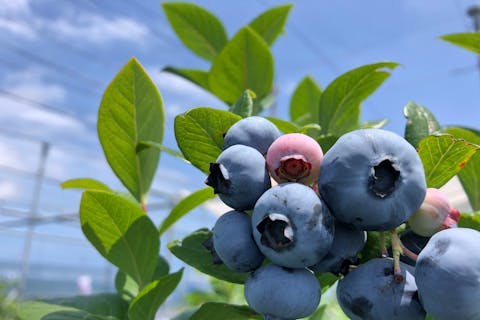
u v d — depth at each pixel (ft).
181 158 0.54
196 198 0.60
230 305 0.49
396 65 0.55
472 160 0.61
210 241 0.41
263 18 0.88
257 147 0.39
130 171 0.64
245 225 0.36
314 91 0.89
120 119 0.61
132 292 0.64
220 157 0.37
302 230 0.33
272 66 0.75
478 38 0.64
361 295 0.34
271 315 0.34
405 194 0.33
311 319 0.65
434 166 0.43
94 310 0.59
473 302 0.31
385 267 0.35
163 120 0.65
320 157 0.36
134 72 0.59
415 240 0.38
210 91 0.84
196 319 0.50
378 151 0.33
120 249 0.58
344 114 0.63
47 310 0.54
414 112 0.51
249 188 0.36
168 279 0.50
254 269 0.36
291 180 0.36
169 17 0.90
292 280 0.34
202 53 0.93
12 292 6.95
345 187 0.33
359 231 0.36
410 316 0.33
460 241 0.32
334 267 0.36
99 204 0.55
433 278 0.32
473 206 0.62
